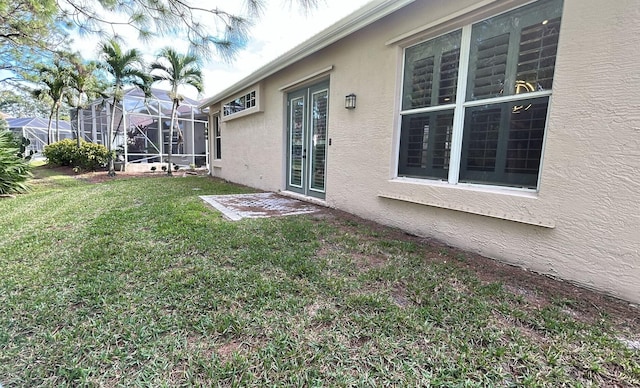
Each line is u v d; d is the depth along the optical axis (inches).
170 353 67.5
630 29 86.9
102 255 123.0
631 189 89.3
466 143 134.9
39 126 1080.2
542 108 110.1
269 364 64.2
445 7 134.4
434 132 147.8
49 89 602.9
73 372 61.7
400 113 163.3
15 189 306.3
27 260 119.3
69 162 596.1
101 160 583.2
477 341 72.2
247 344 70.8
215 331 75.1
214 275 104.3
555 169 104.0
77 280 101.4
